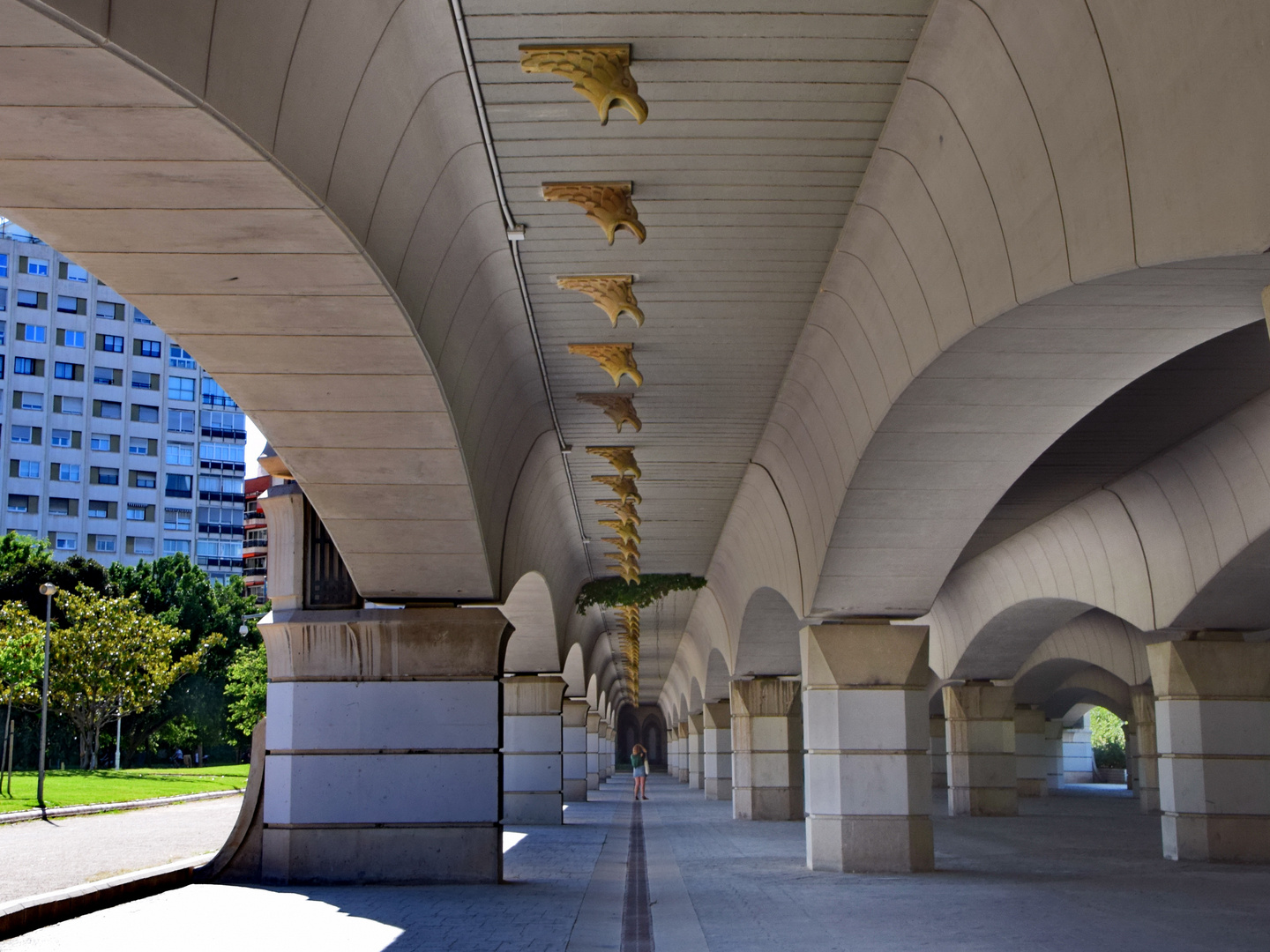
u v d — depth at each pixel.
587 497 19.55
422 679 12.76
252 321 7.65
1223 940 9.14
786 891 12.24
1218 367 11.75
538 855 16.55
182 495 90.25
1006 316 7.32
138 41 4.39
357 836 12.52
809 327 11.43
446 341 9.16
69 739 52.34
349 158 6.23
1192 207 5.12
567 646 26.41
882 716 14.20
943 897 11.75
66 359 85.75
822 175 8.40
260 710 57.97
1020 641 25.84
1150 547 16.80
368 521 11.55
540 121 7.57
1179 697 16.14
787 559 16.47
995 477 11.38
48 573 51.00
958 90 6.98
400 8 6.02
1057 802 35.12
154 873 11.64
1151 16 5.12
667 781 58.16
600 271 10.01
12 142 5.23
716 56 6.93
